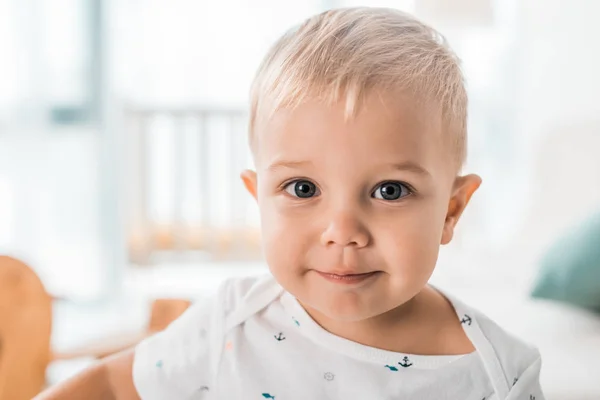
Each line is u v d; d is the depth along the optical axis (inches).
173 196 158.2
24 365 46.1
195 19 140.9
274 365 27.7
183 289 142.6
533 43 113.4
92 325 120.6
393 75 22.7
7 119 125.0
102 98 129.2
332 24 24.8
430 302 28.1
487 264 92.7
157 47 142.3
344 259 22.5
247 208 160.2
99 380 29.1
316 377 27.1
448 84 24.7
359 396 26.6
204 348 28.7
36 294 47.1
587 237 68.1
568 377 52.1
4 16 123.5
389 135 22.1
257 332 28.4
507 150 118.4
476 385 26.9
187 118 152.9
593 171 83.1
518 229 89.9
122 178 135.4
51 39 126.2
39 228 127.7
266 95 24.1
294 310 28.1
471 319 28.0
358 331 27.3
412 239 22.7
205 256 161.2
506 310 68.1
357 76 22.3
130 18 138.5
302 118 22.5
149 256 157.3
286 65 23.6
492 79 120.0
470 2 103.9
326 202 22.7
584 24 104.1
